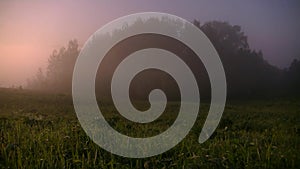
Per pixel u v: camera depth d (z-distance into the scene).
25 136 10.65
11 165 7.92
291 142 11.20
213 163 8.02
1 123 14.06
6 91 39.00
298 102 50.91
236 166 7.96
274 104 47.12
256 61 84.69
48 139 10.13
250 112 27.69
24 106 26.03
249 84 80.50
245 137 12.00
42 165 7.77
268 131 14.55
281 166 8.09
